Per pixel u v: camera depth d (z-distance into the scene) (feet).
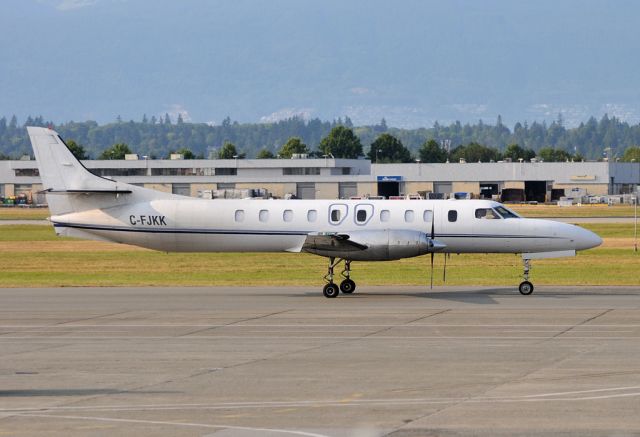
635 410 204.23
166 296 452.35
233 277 568.82
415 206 466.29
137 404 215.31
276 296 449.06
